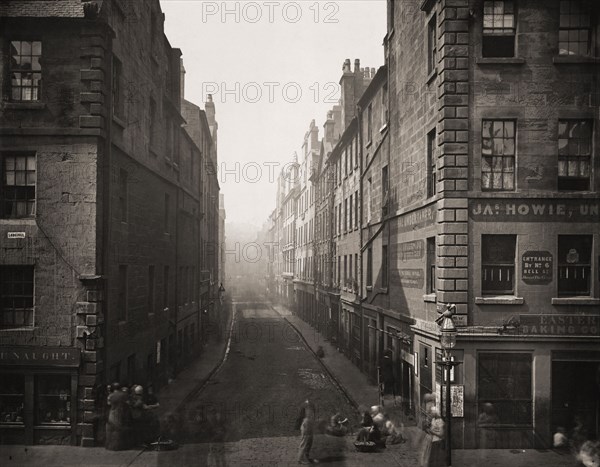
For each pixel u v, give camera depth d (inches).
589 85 568.1
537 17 572.4
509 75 568.7
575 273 563.2
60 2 569.6
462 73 568.4
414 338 673.0
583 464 496.1
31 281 566.9
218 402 761.0
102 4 577.9
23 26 570.6
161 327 850.1
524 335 549.6
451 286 558.3
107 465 488.7
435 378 583.8
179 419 655.8
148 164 775.1
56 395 560.7
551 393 550.3
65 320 557.3
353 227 1169.4
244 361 1147.9
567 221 559.2
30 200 572.7
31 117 568.1
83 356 552.1
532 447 545.3
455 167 564.4
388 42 851.4
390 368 800.9
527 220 560.1
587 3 577.9
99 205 574.2
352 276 1180.5
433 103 616.4
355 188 1149.7
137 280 718.5
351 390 846.5
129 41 685.3
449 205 562.3
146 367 761.6
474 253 560.4
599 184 563.8
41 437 552.1
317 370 1050.1
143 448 543.5
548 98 567.8
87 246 564.4
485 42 582.9
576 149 571.5
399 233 762.2
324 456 525.3
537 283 556.7
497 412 550.9
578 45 578.6
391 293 810.2
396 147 790.5
